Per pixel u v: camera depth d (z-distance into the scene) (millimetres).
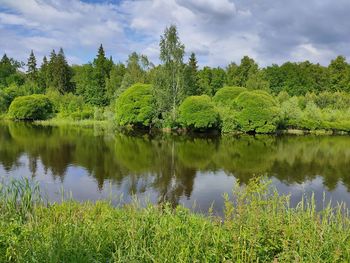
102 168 21531
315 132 51031
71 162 23062
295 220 6875
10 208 8312
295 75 82875
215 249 5434
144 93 47844
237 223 6148
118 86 74750
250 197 7227
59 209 9195
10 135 37625
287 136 45000
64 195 15383
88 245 5582
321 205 14961
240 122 45156
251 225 5914
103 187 17078
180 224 6672
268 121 44938
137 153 27688
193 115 44250
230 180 19359
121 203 14570
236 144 34844
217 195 16234
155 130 48125
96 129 47750
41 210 8508
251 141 37812
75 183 17672
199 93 67938
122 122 47719
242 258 5125
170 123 46844
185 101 45906
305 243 5770
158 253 5336
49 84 88062
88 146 30484
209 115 44000
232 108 48500
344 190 17781
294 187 18188
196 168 22438
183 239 5836
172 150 29859
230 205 6398
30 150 27422
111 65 92312
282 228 6125
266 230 6051
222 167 22938
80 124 55156
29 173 19547
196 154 27938
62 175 19328
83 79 86500
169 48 47656
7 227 6051
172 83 48281
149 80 62500
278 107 49750
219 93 59406
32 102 62469
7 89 73812
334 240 6160
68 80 90938
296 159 26594
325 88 80625
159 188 17344
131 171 20984
